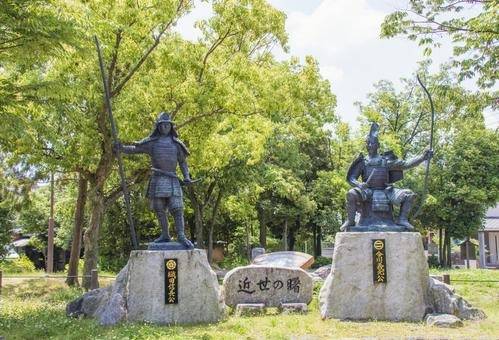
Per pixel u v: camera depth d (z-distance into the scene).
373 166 11.85
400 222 11.48
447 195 32.75
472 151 32.69
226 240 39.00
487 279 18.58
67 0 11.24
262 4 16.83
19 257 34.09
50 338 8.93
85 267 17.88
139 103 15.87
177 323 10.29
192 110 17.05
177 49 16.02
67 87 11.20
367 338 8.71
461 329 9.76
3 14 9.83
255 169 27.53
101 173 17.33
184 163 11.38
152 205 11.03
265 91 17.34
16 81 14.12
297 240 43.97
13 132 10.65
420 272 11.08
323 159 36.69
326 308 11.05
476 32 14.37
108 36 14.38
